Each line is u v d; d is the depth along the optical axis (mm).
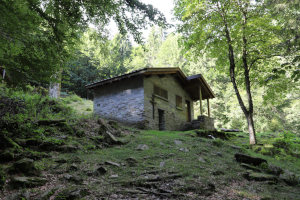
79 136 7910
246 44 11469
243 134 16609
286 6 6902
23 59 4312
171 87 16031
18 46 3744
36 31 4141
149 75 13594
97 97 15367
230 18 11695
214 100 28000
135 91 13195
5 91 8297
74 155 6180
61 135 7379
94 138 7961
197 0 11289
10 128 6516
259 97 22188
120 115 13570
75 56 5871
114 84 14469
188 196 4242
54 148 6340
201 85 17500
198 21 12172
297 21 6289
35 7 4117
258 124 22625
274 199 4590
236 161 7629
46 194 3715
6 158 4906
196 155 7566
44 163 5254
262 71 12562
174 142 8992
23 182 4027
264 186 5543
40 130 7070
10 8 3324
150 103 13266
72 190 3918
